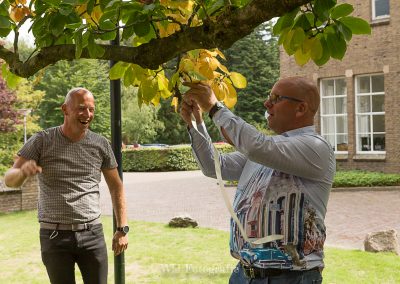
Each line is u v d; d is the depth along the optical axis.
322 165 1.90
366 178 14.41
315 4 1.70
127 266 5.93
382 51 16.64
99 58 1.78
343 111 18.02
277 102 2.04
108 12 1.75
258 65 52.56
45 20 1.87
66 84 43.16
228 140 1.88
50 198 3.34
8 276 5.73
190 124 2.04
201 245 7.10
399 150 16.28
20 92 20.08
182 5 1.82
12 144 20.17
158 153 27.14
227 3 1.52
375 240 6.68
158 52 1.69
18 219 10.26
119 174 3.99
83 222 3.35
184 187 16.62
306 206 1.91
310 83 2.04
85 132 3.48
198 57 1.89
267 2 1.40
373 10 16.89
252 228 1.96
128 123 45.25
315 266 1.93
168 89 1.99
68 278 3.35
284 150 1.82
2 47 2.14
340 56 1.87
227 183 15.98
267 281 1.93
